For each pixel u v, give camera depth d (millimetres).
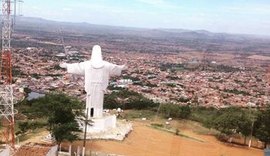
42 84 194625
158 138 91000
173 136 94688
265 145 95438
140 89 191625
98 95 87188
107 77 88500
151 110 127500
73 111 85875
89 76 86250
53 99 98875
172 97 171875
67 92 172875
